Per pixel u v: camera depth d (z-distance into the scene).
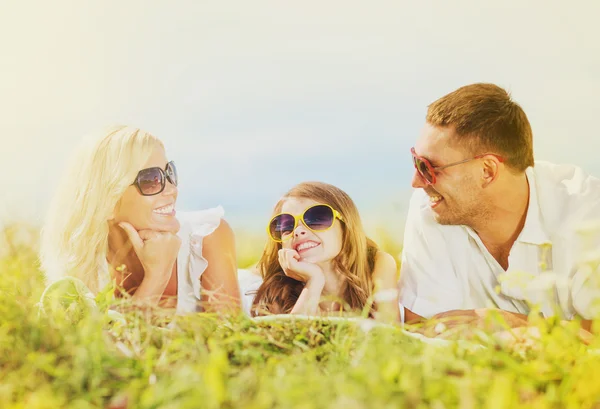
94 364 1.26
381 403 1.05
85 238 2.15
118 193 2.13
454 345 1.35
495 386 1.09
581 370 1.22
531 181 2.13
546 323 1.46
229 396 1.12
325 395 1.09
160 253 2.14
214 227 2.33
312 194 2.29
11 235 2.55
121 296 2.21
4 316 1.47
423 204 2.28
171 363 1.38
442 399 1.11
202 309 2.24
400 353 1.29
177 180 2.25
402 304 2.24
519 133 2.03
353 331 1.49
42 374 1.27
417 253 2.24
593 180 2.15
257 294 2.31
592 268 1.74
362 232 2.30
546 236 2.07
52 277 2.18
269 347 1.50
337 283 2.26
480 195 2.07
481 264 2.20
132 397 1.17
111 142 2.15
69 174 2.20
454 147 2.04
